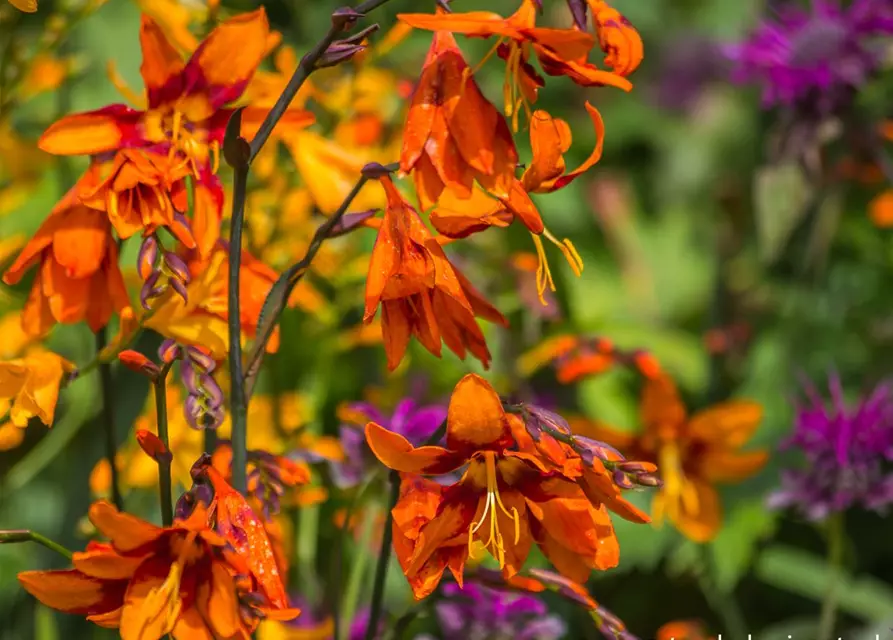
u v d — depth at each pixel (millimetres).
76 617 798
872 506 880
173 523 657
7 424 709
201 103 693
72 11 851
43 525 1000
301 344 917
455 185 655
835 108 1030
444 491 669
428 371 947
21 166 904
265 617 665
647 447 897
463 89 657
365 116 912
